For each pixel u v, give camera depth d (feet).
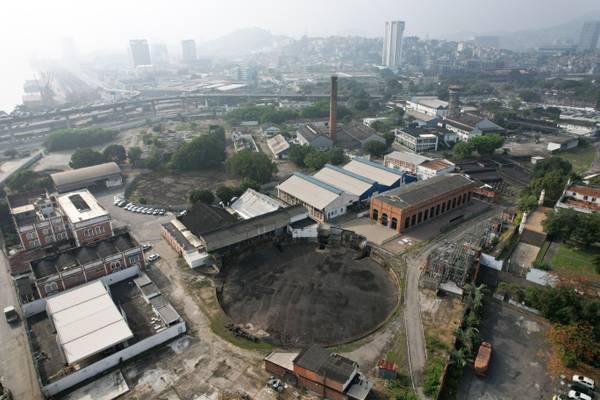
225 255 322.75
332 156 542.98
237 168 513.45
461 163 550.36
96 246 294.05
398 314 254.27
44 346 227.61
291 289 284.20
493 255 303.07
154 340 229.25
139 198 467.11
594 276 277.64
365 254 330.34
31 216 358.64
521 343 231.30
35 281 259.60
